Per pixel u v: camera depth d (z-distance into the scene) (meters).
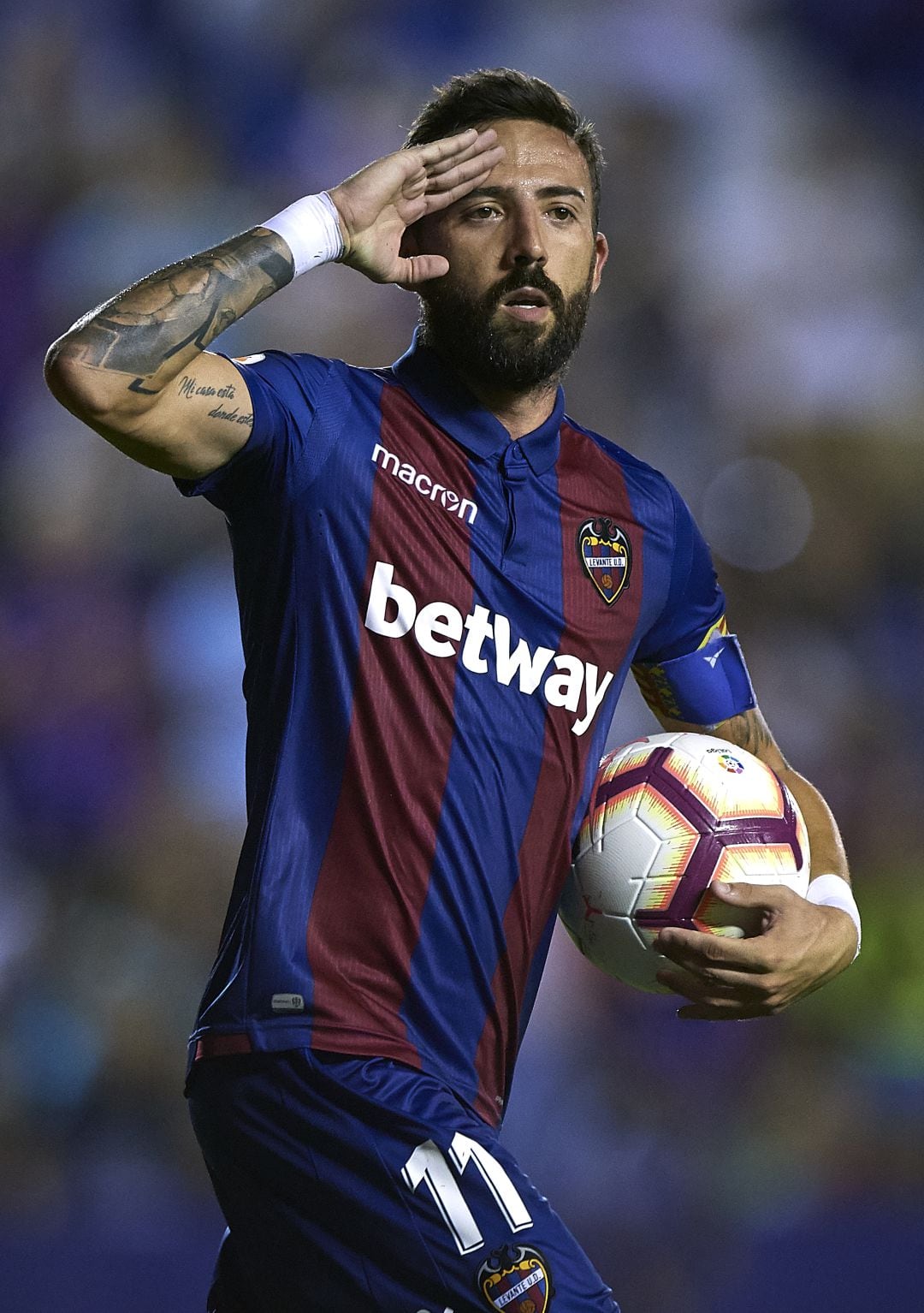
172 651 30.52
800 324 34.09
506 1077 11.62
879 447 32.03
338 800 10.91
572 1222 22.91
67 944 27.66
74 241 36.56
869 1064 25.31
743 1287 21.94
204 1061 11.04
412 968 10.94
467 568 11.38
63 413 34.09
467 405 11.66
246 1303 11.67
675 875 11.73
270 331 32.62
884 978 25.77
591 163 12.41
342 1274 10.76
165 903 27.75
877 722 29.08
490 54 37.88
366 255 11.40
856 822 27.41
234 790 28.94
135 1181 25.53
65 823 29.44
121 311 10.40
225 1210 11.32
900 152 37.12
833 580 30.89
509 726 11.33
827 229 35.12
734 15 38.41
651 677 13.36
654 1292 22.19
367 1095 10.62
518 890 11.33
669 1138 24.64
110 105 38.62
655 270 34.16
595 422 32.25
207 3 39.78
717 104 36.44
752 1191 24.03
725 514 31.58
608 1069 25.03
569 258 11.71
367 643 11.05
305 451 11.06
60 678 30.47
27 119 38.28
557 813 11.55
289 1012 10.73
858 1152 24.73
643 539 12.22
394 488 11.27
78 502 32.41
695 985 11.66
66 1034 26.72
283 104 38.34
